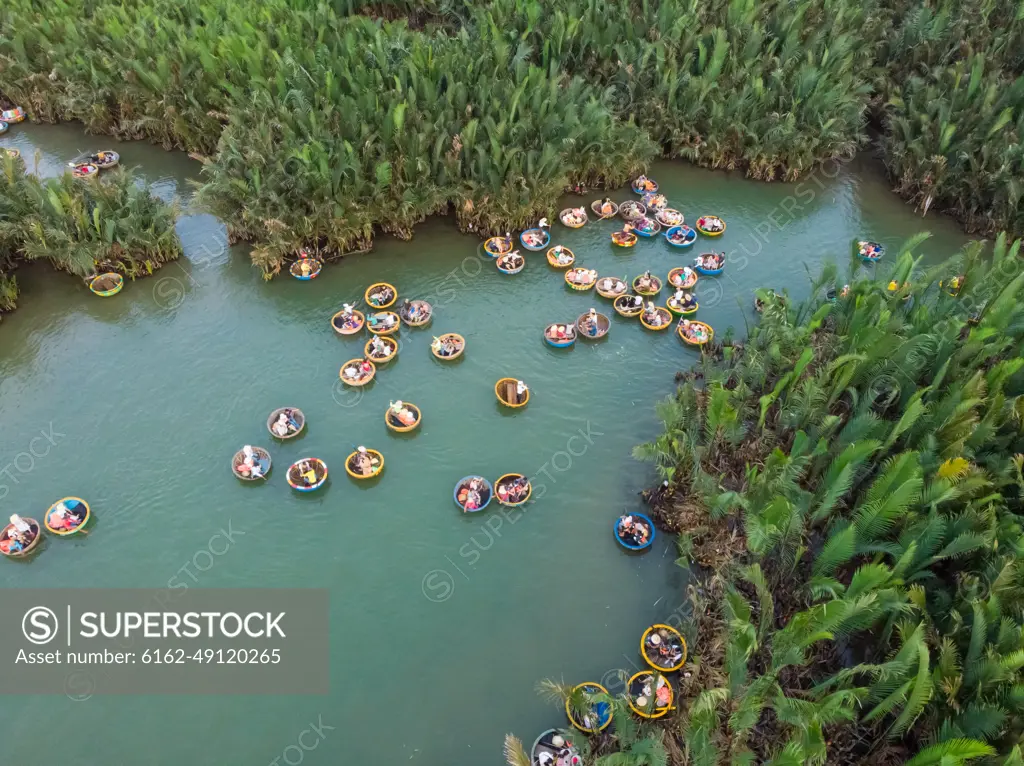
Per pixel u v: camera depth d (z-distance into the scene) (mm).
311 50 27500
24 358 20953
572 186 27656
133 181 25125
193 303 22781
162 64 27453
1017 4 30375
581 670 14742
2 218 22844
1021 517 14094
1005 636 11594
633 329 22281
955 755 9906
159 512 17281
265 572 16281
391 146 24609
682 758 12758
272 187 22984
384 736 13789
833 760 12305
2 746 13648
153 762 13469
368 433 19156
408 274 24031
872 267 24781
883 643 13141
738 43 29422
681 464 17266
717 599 15266
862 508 13867
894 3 33469
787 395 17688
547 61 29422
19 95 30625
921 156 26484
